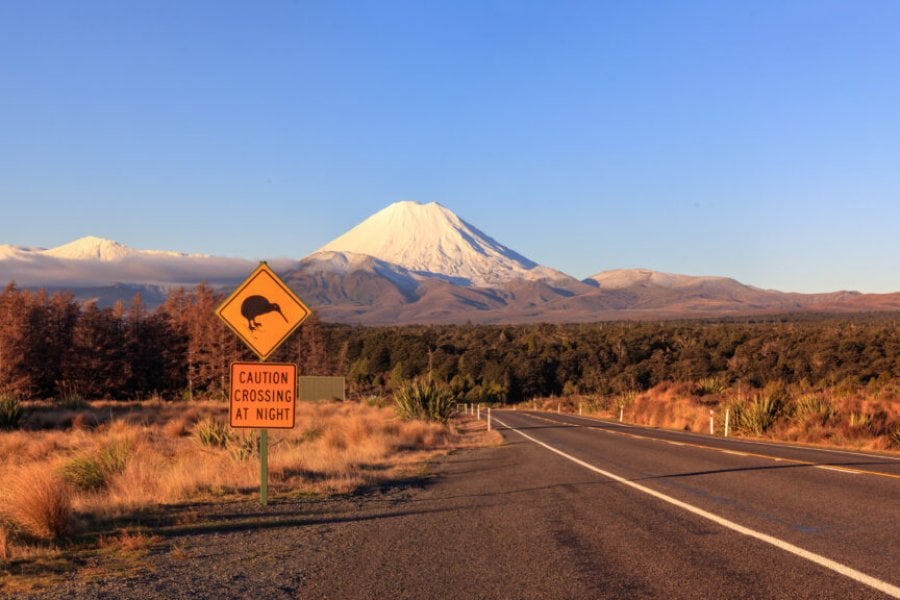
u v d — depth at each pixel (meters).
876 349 72.50
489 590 6.65
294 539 9.07
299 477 15.07
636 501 11.45
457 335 144.00
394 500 12.53
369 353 110.88
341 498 12.73
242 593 6.66
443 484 14.95
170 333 78.88
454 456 22.30
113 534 9.34
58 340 73.12
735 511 10.24
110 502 11.59
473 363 104.88
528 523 9.91
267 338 11.48
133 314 77.56
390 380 101.88
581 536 8.89
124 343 75.12
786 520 9.48
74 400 46.91
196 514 10.70
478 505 11.72
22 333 69.19
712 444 23.83
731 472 14.92
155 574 7.35
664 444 23.97
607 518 10.04
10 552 8.23
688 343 99.44
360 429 26.92
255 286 11.45
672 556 7.69
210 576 7.26
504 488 13.78
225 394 72.19
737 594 6.26
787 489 12.23
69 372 71.75
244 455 17.48
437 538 9.06
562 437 28.75
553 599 6.30
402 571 7.41
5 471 16.34
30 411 42.25
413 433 28.55
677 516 10.01
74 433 28.14
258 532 9.55
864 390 40.16
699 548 8.02
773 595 6.20
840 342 75.69
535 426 39.28
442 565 7.63
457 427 40.41
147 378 77.62
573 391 98.81
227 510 11.31
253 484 13.95
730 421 31.14
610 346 109.62
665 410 42.66
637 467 16.56
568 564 7.51
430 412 38.22
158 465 16.06
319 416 44.06
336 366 101.50
